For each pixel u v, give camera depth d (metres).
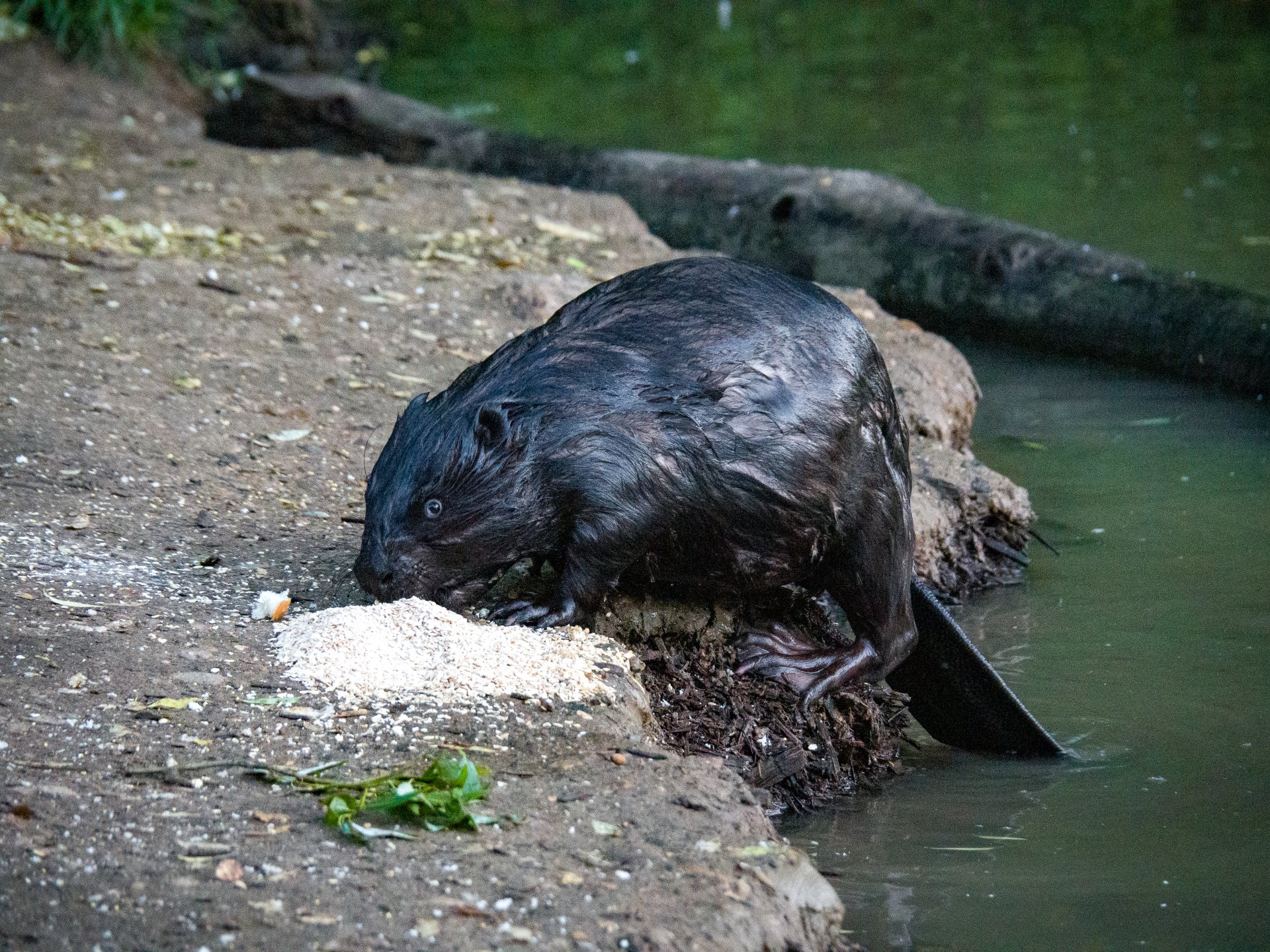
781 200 19.62
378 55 32.72
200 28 28.75
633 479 8.16
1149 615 11.27
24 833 5.98
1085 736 9.49
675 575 8.73
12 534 9.21
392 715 7.15
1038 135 26.55
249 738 6.89
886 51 34.09
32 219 15.92
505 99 29.69
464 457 8.16
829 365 8.55
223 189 18.03
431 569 8.22
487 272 15.58
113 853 5.89
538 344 8.62
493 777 6.66
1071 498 13.56
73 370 11.91
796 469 8.40
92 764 6.58
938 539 11.98
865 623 9.03
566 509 8.27
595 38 35.78
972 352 18.30
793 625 9.68
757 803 6.77
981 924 7.08
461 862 5.97
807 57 33.56
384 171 19.48
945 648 9.41
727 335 8.42
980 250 18.34
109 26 25.84
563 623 8.34
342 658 7.59
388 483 8.30
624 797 6.57
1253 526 12.84
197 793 6.40
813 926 6.07
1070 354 17.92
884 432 8.91
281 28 30.08
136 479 10.38
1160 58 32.84
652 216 20.50
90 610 8.16
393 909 5.62
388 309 14.29
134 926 5.44
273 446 11.29
